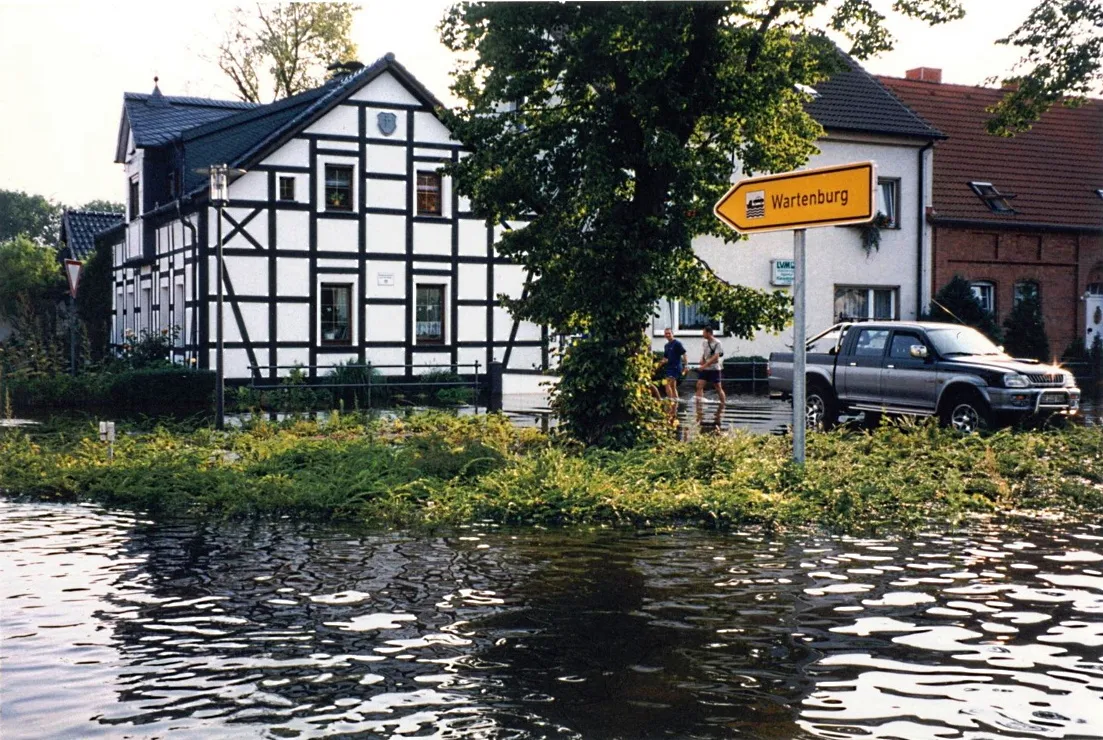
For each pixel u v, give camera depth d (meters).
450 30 14.87
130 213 36.12
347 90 29.42
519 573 7.87
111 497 11.73
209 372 25.09
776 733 4.62
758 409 24.27
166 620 6.51
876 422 21.31
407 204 30.48
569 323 15.42
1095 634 6.23
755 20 14.48
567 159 14.98
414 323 30.67
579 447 14.55
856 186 10.64
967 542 9.10
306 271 29.39
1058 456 13.62
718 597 7.11
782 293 15.72
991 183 36.72
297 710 4.91
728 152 15.48
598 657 5.74
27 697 5.10
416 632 6.24
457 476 12.16
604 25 13.49
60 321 41.47
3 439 16.52
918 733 4.63
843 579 7.65
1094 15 23.20
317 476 12.19
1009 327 32.81
